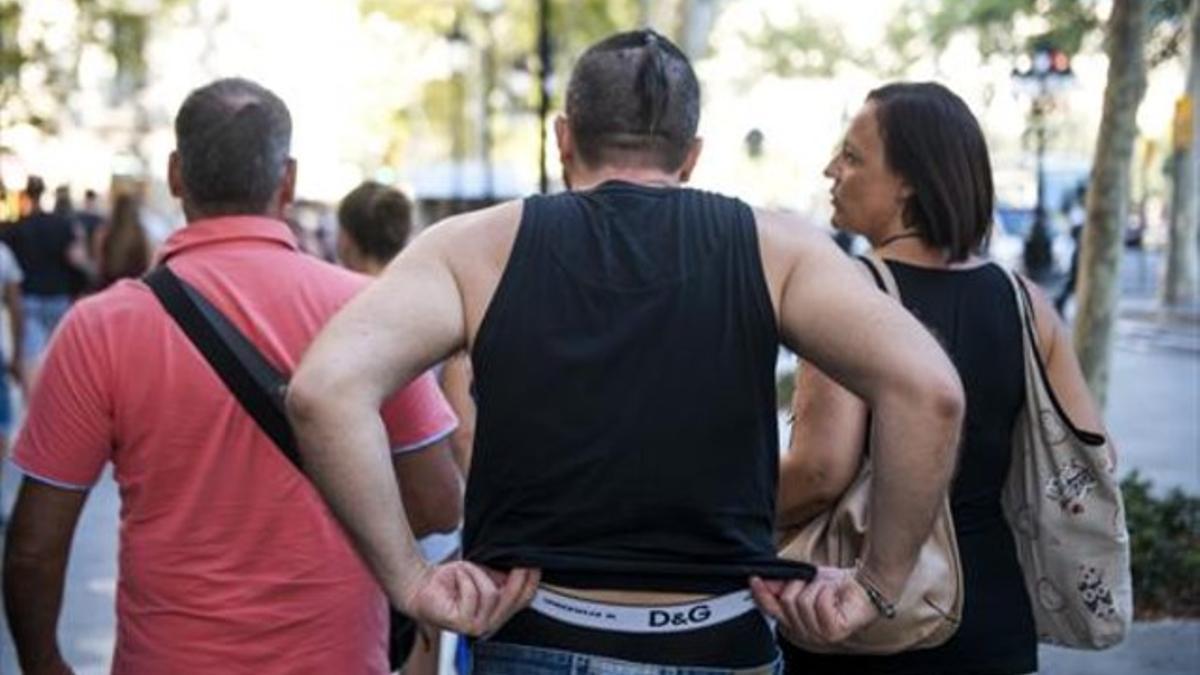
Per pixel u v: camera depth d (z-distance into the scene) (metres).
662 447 2.95
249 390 3.76
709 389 2.97
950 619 3.71
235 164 3.90
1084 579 4.12
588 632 2.96
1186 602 9.41
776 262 3.03
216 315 3.79
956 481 4.02
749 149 58.66
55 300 19.08
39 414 3.81
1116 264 11.27
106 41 36.69
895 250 4.09
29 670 4.04
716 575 2.98
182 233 3.90
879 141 4.07
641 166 3.18
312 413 2.81
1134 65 11.06
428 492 4.02
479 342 2.99
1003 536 4.09
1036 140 35.03
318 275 3.91
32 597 3.93
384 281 2.98
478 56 64.88
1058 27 23.81
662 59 3.20
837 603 2.99
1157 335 32.94
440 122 85.88
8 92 30.17
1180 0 14.53
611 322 2.97
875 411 2.92
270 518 3.77
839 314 2.94
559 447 2.96
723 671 3.00
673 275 3.00
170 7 56.00
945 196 4.02
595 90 3.17
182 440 3.76
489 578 2.95
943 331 3.97
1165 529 10.16
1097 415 4.17
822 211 54.22
